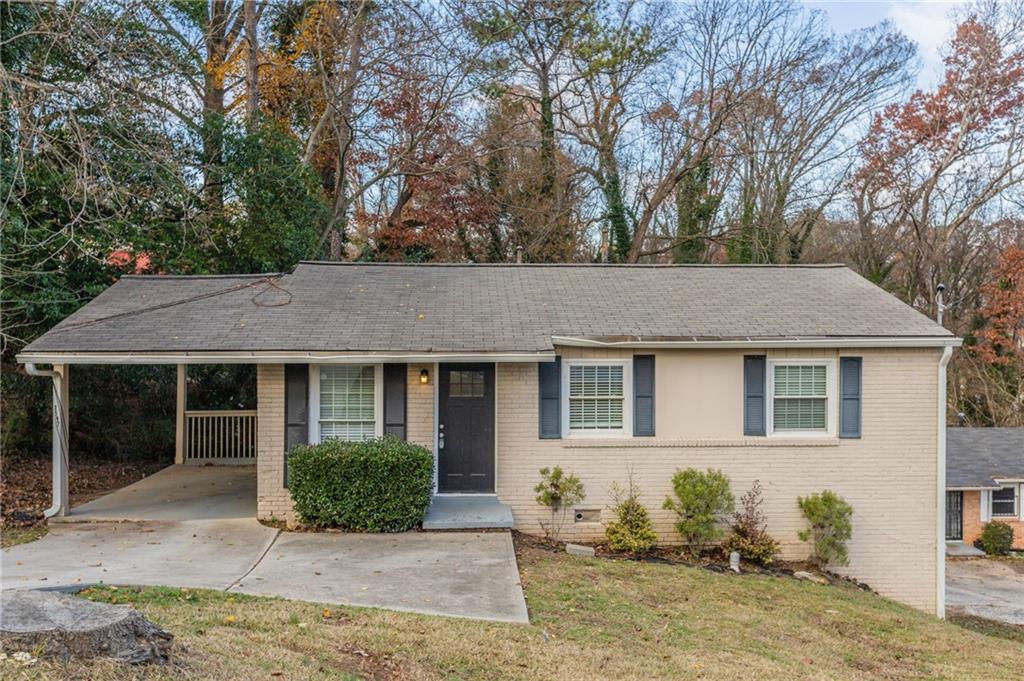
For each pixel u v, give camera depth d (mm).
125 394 17359
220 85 20672
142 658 4539
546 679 5555
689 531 10617
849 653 7465
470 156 25203
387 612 6789
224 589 7281
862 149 28312
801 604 9047
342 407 10992
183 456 16234
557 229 27359
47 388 14969
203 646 5250
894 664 7348
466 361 10570
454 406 11266
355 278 13398
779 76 27266
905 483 11234
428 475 10234
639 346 10953
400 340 10625
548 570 8977
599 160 27516
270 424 10766
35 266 12414
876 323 11375
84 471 15008
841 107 27859
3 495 12234
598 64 25953
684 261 27859
